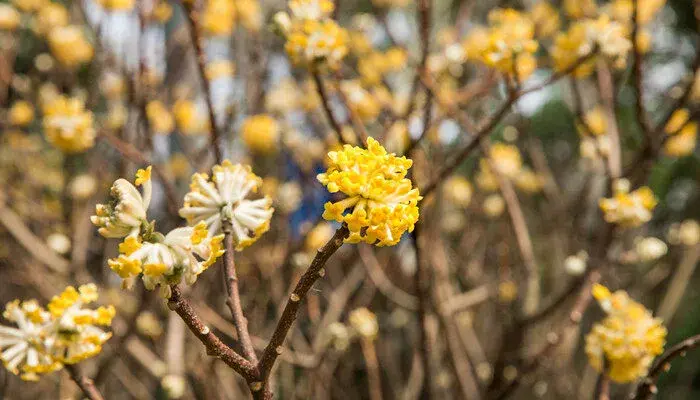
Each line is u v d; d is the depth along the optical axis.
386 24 2.96
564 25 3.24
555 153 4.31
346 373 3.11
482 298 2.89
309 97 2.98
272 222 3.04
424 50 2.09
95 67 3.14
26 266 3.02
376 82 2.84
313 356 2.46
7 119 3.38
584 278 2.09
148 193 0.92
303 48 1.72
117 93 3.18
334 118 1.84
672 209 4.20
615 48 1.82
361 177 0.88
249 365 0.97
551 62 2.10
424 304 2.06
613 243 2.10
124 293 3.04
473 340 3.04
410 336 3.37
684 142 2.65
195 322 0.93
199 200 1.08
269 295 2.95
